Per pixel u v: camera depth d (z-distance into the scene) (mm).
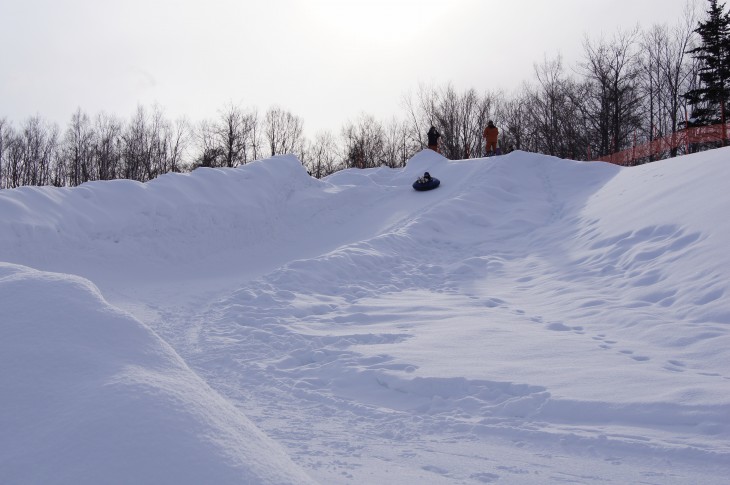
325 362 8016
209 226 17391
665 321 8578
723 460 4516
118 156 53500
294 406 6367
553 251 15297
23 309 3000
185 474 2182
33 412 2438
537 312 10406
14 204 13789
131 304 11781
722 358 6914
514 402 5941
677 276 10406
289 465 2439
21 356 2699
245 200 19109
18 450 2252
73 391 2535
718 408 5305
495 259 15422
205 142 52406
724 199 12484
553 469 4559
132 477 2137
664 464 4551
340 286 13086
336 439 5285
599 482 4309
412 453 4926
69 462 2172
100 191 16078
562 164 23031
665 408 5445
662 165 18234
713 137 28953
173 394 2545
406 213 21016
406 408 6293
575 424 5453
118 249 15094
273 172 21219
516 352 7738
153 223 16219
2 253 12867
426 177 23797
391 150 55844
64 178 54312
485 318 9992
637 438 4977
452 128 52219
